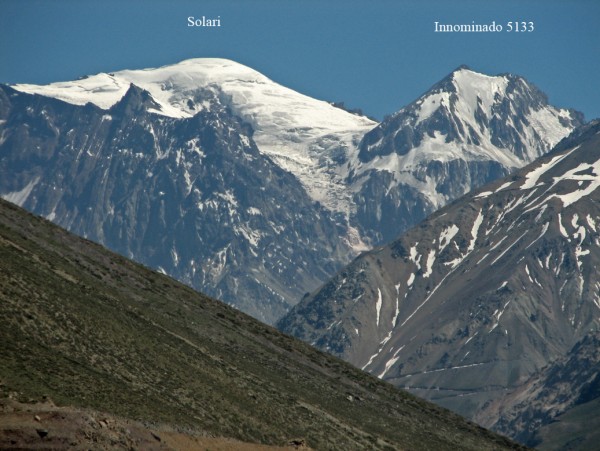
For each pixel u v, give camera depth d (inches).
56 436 6067.9
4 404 6338.6
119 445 6294.3
